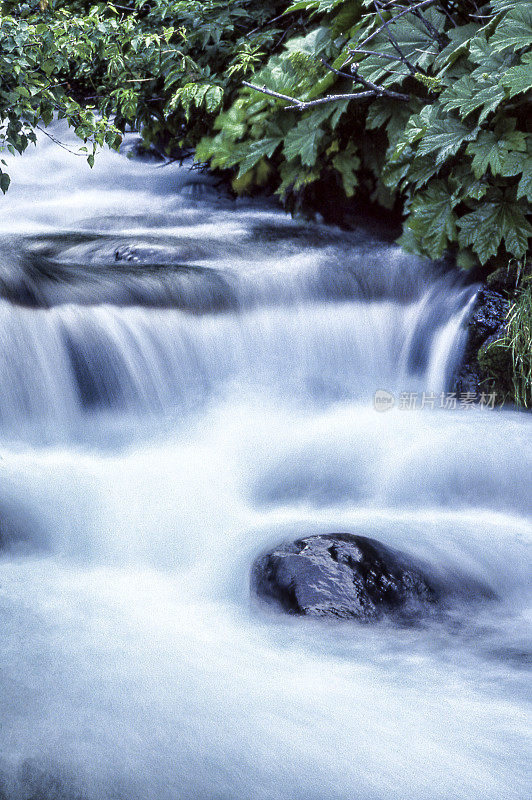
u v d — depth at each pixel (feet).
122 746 6.94
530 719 7.39
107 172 28.96
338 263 18.51
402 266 18.10
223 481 12.66
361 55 17.76
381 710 7.53
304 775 6.61
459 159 16.43
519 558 10.67
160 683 7.93
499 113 15.10
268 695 7.77
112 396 15.78
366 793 6.40
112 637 8.86
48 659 8.32
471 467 12.55
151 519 11.51
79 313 15.65
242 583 10.05
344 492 12.57
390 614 9.23
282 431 14.67
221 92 21.02
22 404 14.82
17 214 23.44
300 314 17.65
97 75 23.50
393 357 17.51
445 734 7.17
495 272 16.16
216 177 26.94
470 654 8.57
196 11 23.07
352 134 19.77
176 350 16.47
